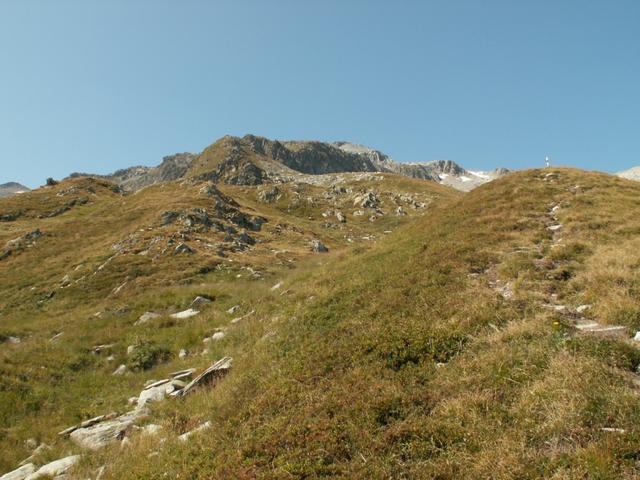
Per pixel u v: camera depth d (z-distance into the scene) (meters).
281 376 13.43
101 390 18.92
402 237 28.84
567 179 31.23
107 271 44.69
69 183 97.88
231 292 32.12
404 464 8.22
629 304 12.05
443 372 11.22
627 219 21.09
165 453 11.48
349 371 12.37
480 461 7.66
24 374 19.47
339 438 9.38
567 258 17.80
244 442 10.22
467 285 16.55
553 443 7.71
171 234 54.97
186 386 16.59
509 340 11.71
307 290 23.08
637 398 8.10
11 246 56.78
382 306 16.73
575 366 9.44
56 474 12.21
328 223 105.12
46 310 38.00
